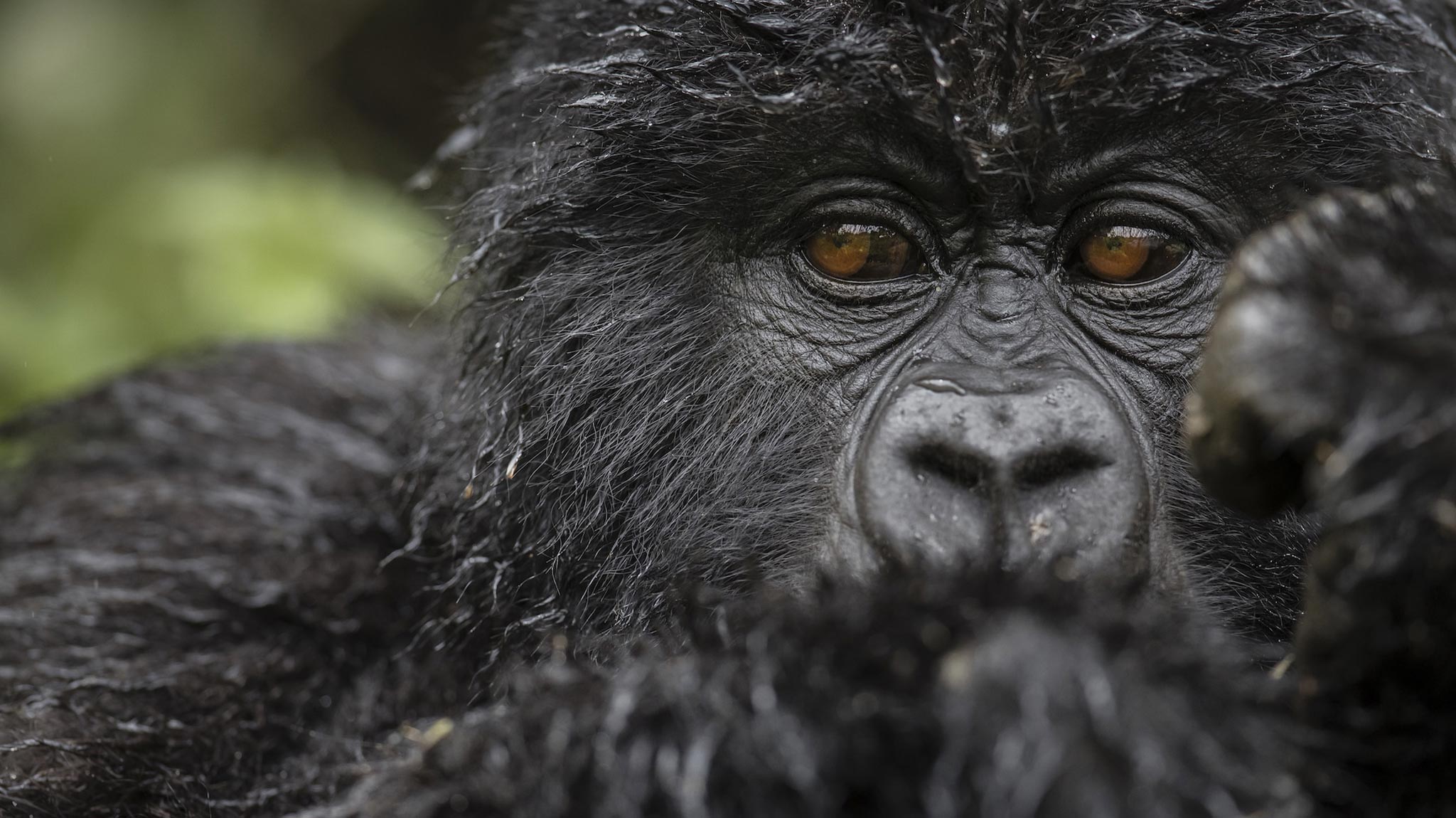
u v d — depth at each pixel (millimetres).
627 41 4953
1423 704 3283
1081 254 4730
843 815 3207
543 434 5066
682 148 4816
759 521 4770
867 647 3334
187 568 6184
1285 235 3314
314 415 7594
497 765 3572
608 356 5051
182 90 12695
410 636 5828
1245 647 4078
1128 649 3199
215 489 6875
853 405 4758
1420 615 3166
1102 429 4125
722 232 4930
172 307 10492
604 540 5059
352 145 13727
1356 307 3127
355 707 5727
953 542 4031
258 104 13148
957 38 4461
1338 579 3211
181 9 12914
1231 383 3189
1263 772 3135
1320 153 4621
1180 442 4590
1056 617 3242
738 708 3393
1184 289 4680
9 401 10086
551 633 4926
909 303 4773
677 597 4531
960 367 4445
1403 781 3344
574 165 4941
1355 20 4688
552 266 5094
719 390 4934
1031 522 4020
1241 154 4586
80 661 5738
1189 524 4531
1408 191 3436
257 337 8742
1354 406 3076
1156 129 4566
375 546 6242
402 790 3732
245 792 5402
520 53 5961
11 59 12438
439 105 13797
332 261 10453
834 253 4840
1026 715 3039
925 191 4695
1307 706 3350
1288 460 3279
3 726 5203
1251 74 4508
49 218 12000
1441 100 5133
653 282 5012
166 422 7723
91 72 12430
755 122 4703
